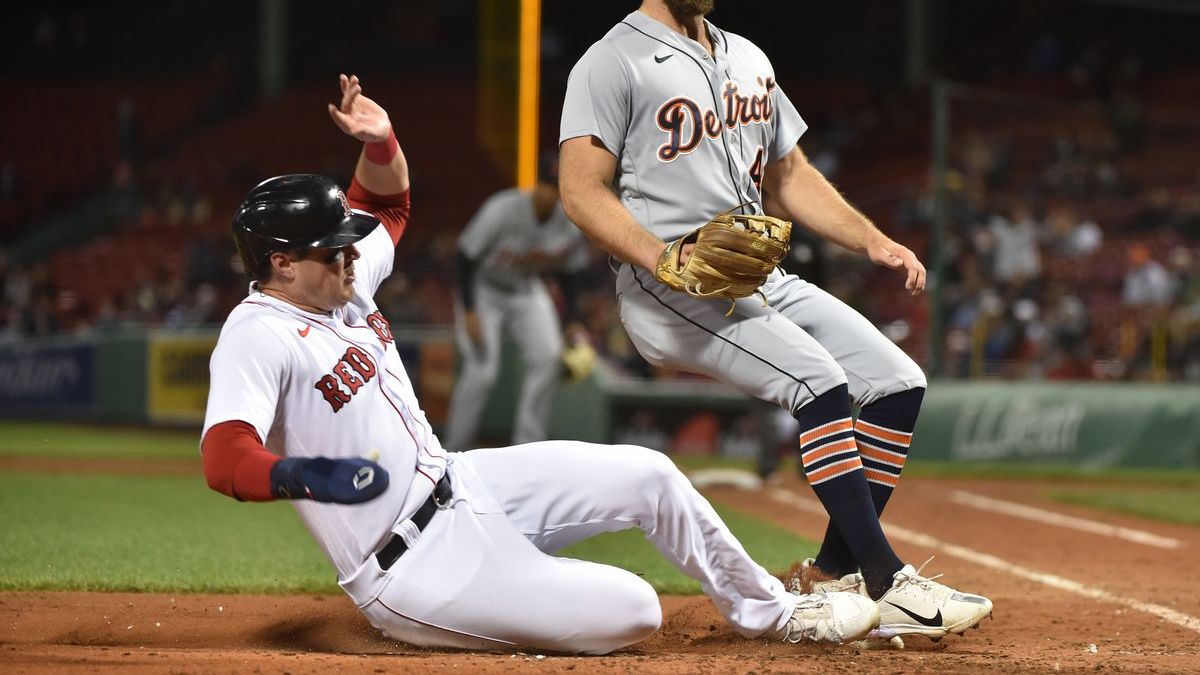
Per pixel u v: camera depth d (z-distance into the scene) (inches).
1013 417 1718.8
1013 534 1093.1
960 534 1088.8
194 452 1851.6
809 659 497.0
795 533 1040.8
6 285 3127.5
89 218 3747.5
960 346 2011.6
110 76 4589.1
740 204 550.0
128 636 550.3
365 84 4249.5
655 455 491.5
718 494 1384.1
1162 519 1213.1
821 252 1178.0
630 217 526.3
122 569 749.9
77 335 2709.2
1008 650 549.6
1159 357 1924.2
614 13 4352.9
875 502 564.1
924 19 3671.3
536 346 1433.3
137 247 3472.0
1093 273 2279.8
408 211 565.3
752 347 538.0
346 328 481.1
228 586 694.5
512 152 2610.7
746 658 496.1
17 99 4298.7
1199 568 903.7
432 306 2790.4
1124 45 3698.3
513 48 2581.2
